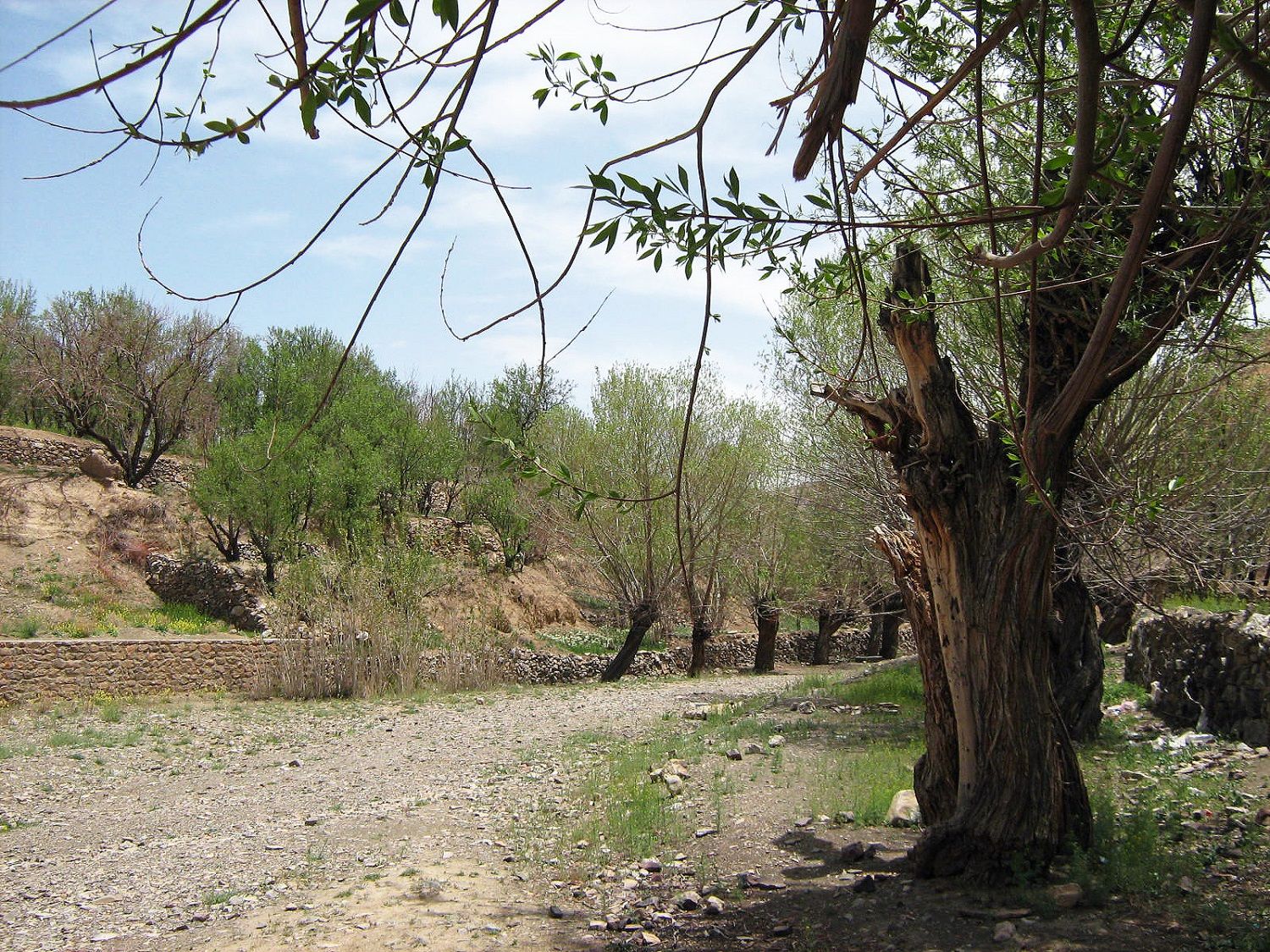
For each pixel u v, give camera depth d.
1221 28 1.73
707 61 2.05
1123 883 5.87
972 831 6.26
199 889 7.58
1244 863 6.21
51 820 10.09
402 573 22.75
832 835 7.94
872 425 6.79
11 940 6.48
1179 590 13.06
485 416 2.71
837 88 1.50
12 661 18.88
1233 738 9.70
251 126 1.61
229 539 28.66
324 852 8.65
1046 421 6.00
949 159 5.52
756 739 12.79
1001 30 1.80
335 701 20.34
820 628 33.06
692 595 27.20
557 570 36.44
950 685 6.48
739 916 6.32
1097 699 10.27
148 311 32.19
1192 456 10.36
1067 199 1.73
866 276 3.73
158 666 20.48
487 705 19.55
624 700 20.34
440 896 7.16
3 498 27.64
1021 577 6.27
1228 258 4.60
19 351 34.56
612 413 25.80
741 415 26.11
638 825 8.74
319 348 37.56
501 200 1.77
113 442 33.16
